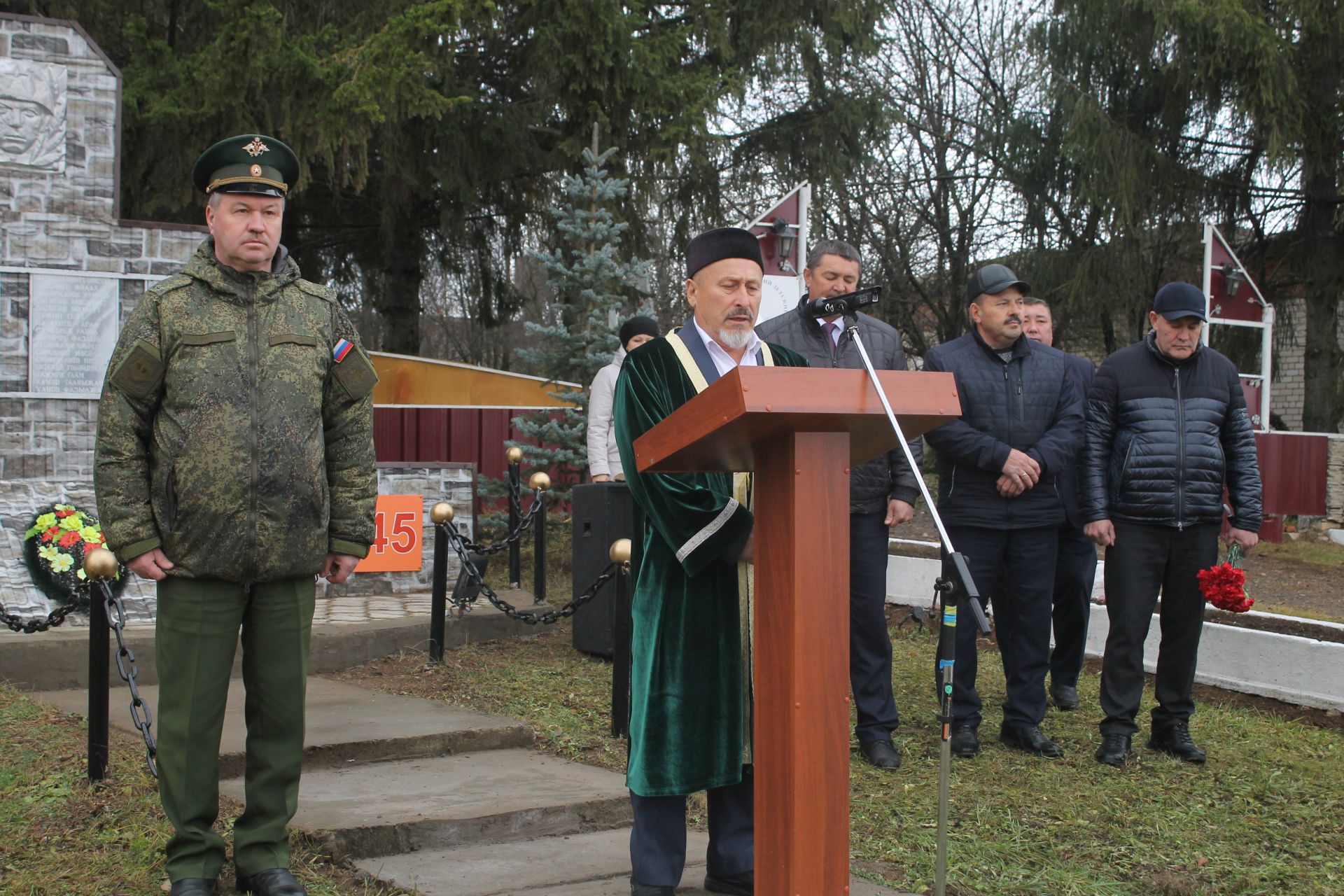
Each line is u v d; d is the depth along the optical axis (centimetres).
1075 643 618
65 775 426
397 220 1527
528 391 1331
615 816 429
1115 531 526
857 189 2088
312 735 481
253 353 330
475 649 700
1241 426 535
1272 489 1508
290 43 1116
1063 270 1878
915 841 419
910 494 506
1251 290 1495
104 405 323
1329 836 432
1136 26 1730
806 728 254
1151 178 1758
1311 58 1706
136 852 364
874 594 505
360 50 1118
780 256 991
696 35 1491
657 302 2128
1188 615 522
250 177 328
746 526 307
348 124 1109
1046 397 527
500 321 1738
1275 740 555
